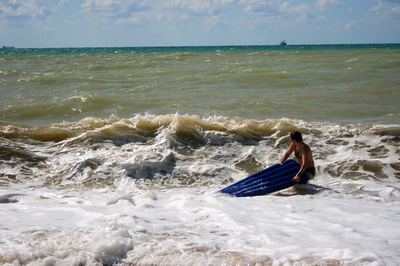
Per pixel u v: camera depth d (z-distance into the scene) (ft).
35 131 35.37
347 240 16.55
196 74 75.87
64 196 24.61
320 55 135.44
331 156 32.45
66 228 17.71
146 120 37.47
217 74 74.79
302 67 87.20
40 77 72.08
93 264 14.55
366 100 52.31
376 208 21.91
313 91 58.13
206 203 22.65
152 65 97.81
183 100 52.47
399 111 46.44
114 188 27.68
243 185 26.16
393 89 58.54
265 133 36.17
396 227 18.28
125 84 66.18
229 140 34.86
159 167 30.48
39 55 185.47
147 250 15.51
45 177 28.91
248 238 16.81
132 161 30.60
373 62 94.79
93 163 30.55
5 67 102.89
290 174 26.61
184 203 22.11
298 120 39.91
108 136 34.73
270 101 50.88
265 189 25.64
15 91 59.93
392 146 33.81
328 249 15.43
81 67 97.86
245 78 69.31
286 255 14.90
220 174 29.99
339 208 21.76
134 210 20.90
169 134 34.86
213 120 39.11
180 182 28.84
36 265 14.16
